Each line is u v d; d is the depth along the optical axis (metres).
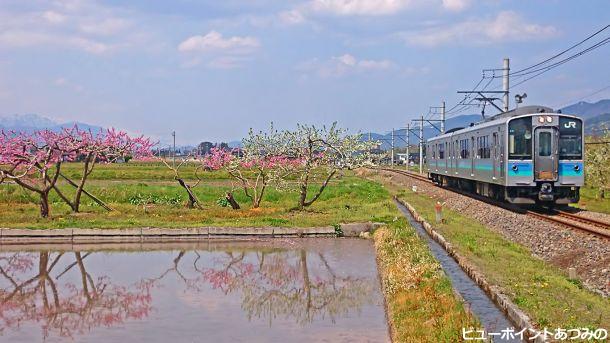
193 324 13.37
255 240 25.98
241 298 15.88
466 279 15.73
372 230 27.20
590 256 17.12
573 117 27.88
